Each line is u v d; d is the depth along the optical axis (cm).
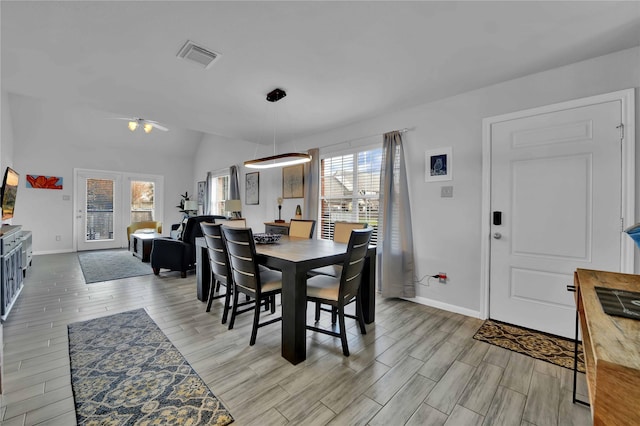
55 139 623
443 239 306
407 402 160
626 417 62
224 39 199
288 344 201
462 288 293
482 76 255
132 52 214
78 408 150
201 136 798
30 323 258
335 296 212
